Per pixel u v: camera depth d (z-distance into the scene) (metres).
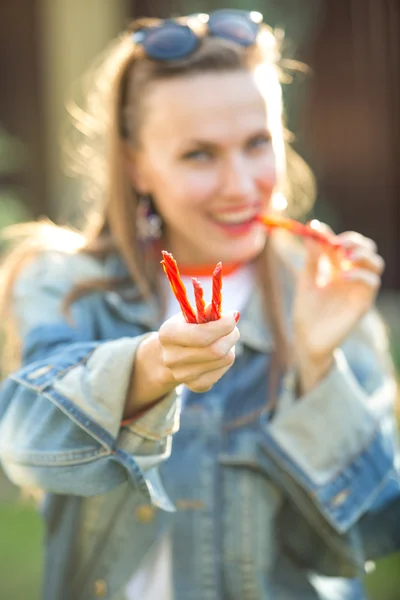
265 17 5.54
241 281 2.07
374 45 7.90
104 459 1.58
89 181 2.41
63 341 1.84
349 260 1.84
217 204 1.90
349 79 7.96
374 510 1.91
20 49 8.09
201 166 1.90
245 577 1.89
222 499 1.91
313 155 7.95
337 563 1.93
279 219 1.89
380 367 2.11
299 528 1.94
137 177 2.06
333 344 1.84
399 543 1.94
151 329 2.01
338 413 1.86
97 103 2.31
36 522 4.48
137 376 1.52
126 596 1.88
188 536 1.90
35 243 2.07
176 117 1.89
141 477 1.53
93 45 7.85
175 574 1.89
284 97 5.52
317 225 1.90
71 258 2.04
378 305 7.86
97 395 1.53
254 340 2.00
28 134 8.09
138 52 2.00
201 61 1.90
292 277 2.15
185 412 1.95
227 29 1.93
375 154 8.10
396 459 1.96
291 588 1.92
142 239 2.09
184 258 2.06
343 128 8.04
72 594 1.91
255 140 1.93
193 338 1.29
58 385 1.56
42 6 8.01
